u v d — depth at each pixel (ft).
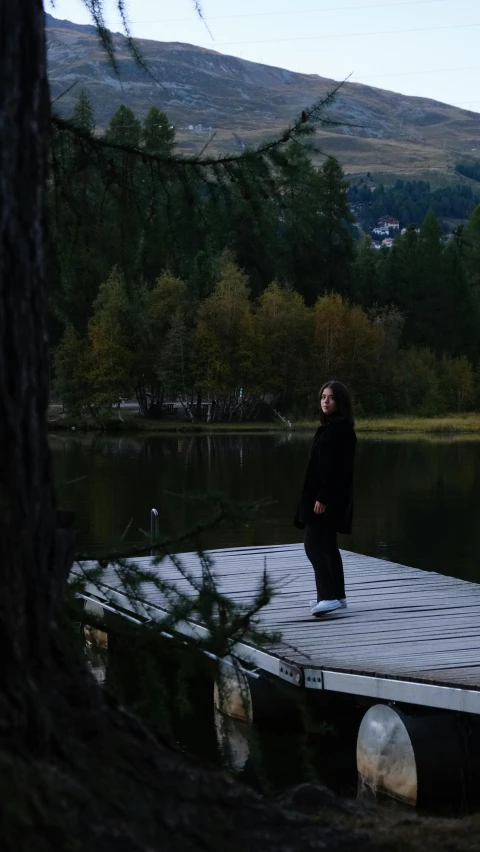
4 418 7.49
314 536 23.15
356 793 18.69
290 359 182.91
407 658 19.45
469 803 17.75
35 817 6.40
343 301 193.98
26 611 7.48
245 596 25.64
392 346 190.08
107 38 12.09
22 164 7.66
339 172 193.88
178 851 6.92
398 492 78.33
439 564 45.32
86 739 7.42
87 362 165.48
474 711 16.69
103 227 13.23
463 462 109.50
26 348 7.64
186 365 172.55
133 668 9.89
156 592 16.47
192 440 146.10
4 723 6.87
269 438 151.64
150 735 7.84
